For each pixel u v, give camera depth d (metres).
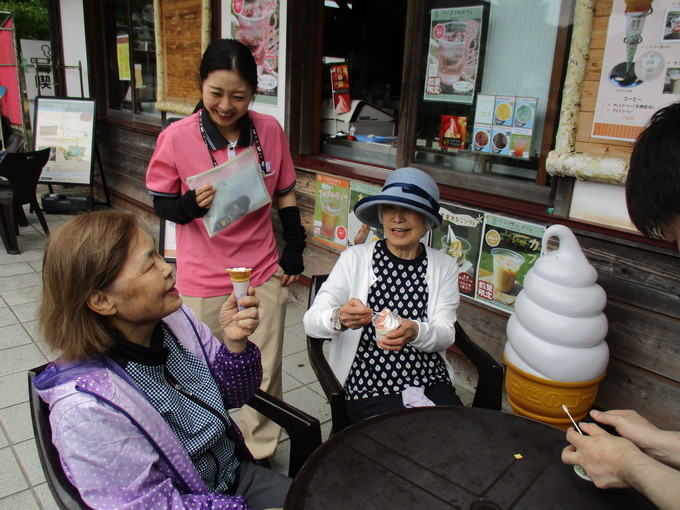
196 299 2.21
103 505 1.11
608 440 1.23
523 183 2.69
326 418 2.83
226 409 1.64
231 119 2.04
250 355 1.56
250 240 2.22
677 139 1.02
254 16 4.01
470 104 2.89
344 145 3.88
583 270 2.07
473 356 2.05
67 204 6.62
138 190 6.32
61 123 6.49
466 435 1.50
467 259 2.86
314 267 4.00
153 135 5.67
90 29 6.70
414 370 1.96
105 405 1.13
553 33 2.50
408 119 3.15
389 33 4.66
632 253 2.23
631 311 2.27
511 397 2.35
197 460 1.42
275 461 2.50
